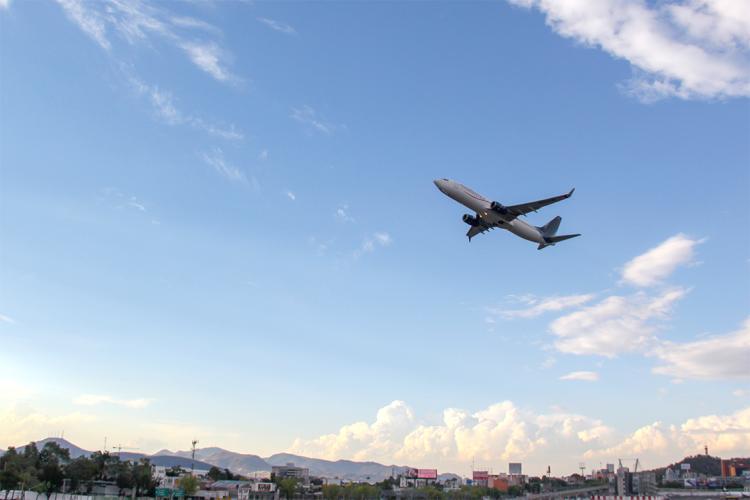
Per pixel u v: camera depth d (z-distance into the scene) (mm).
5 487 168500
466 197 100625
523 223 108812
